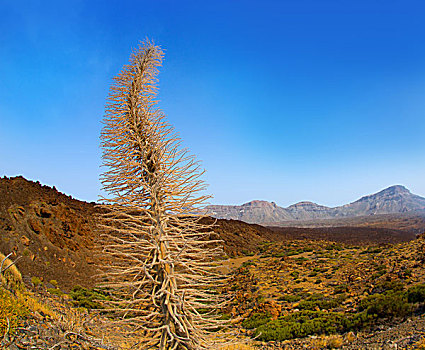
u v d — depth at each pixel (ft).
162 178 7.48
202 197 7.70
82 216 76.18
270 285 71.56
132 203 7.37
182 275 6.80
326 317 41.29
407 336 27.55
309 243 145.38
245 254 128.98
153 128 8.05
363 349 27.76
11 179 73.46
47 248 57.77
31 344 16.60
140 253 7.00
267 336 38.09
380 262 71.05
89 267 59.77
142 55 8.88
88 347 15.84
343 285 61.11
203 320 6.79
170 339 6.29
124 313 6.80
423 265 55.67
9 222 57.67
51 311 23.98
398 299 37.76
